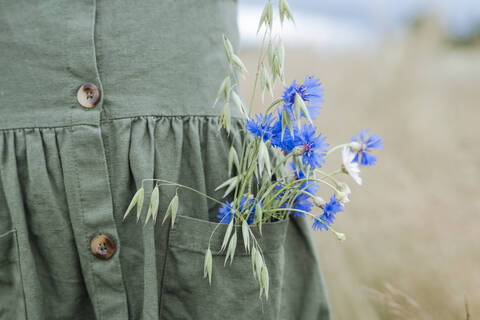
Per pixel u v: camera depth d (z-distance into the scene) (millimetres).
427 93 1794
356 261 857
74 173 550
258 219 517
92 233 556
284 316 628
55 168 553
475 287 760
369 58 2018
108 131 556
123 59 558
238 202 544
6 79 557
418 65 1907
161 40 568
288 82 1895
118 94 557
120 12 559
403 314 726
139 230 571
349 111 1673
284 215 583
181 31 575
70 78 550
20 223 550
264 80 507
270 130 535
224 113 509
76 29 548
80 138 548
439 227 873
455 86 1950
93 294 563
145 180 540
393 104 1682
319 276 631
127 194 563
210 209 595
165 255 573
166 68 569
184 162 580
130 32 560
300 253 632
